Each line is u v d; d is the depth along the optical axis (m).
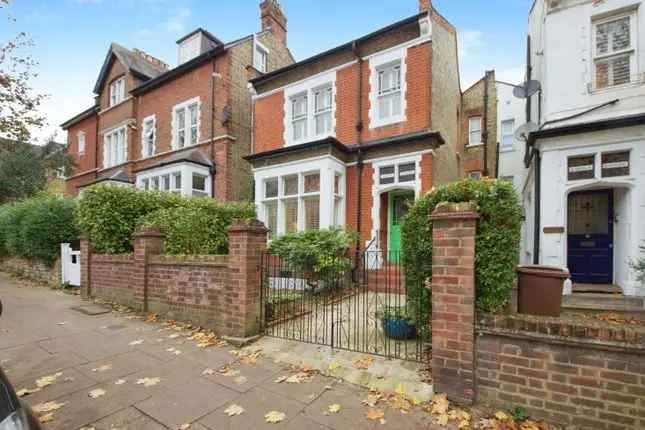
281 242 7.41
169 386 3.16
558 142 5.96
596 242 6.51
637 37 5.63
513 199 3.08
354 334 4.53
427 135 7.90
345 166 9.30
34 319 5.39
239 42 12.23
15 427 1.47
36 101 10.73
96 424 2.54
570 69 6.07
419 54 8.55
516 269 3.07
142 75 14.90
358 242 8.66
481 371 2.78
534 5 8.38
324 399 2.92
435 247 2.99
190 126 12.65
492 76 12.90
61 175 17.92
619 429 2.33
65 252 8.20
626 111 5.57
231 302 4.42
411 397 2.89
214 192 11.51
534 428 2.46
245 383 3.23
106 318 5.48
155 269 5.56
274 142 10.95
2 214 10.48
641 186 5.35
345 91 9.67
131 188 7.66
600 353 2.40
